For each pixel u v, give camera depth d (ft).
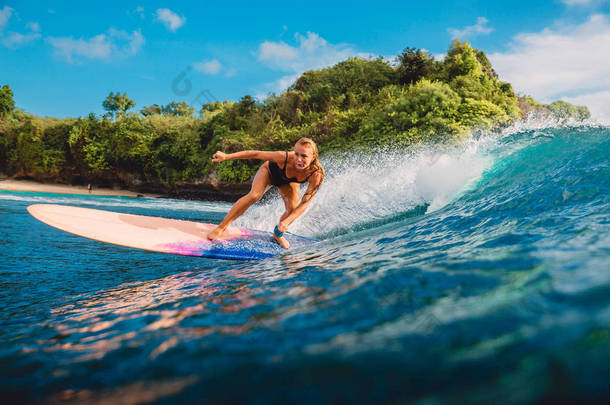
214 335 3.97
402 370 2.50
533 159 15.44
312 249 11.76
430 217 12.69
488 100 76.02
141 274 12.62
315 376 2.64
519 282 3.75
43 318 6.70
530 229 6.50
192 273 10.65
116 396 2.91
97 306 7.22
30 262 14.05
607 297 2.79
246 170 91.45
